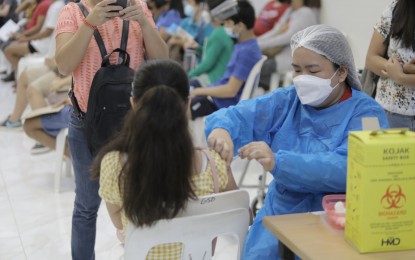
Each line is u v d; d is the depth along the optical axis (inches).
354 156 48.2
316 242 50.1
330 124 66.1
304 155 60.1
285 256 54.0
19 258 105.4
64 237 114.3
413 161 46.6
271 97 71.4
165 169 51.8
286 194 66.6
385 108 90.9
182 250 55.8
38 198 134.8
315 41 64.1
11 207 129.3
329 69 64.8
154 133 51.3
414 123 89.2
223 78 143.8
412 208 47.7
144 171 51.7
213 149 61.3
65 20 80.5
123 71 77.5
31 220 122.3
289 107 70.7
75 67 78.1
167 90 52.1
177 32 206.5
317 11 181.9
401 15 85.6
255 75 135.4
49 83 171.6
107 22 79.9
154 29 81.3
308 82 64.7
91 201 84.9
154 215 52.6
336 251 48.4
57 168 138.6
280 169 59.1
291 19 181.2
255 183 142.9
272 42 178.1
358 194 47.7
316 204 64.3
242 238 59.2
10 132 191.2
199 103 139.1
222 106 139.3
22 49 244.8
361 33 159.0
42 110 139.3
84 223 86.5
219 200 56.5
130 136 52.8
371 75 96.7
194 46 201.8
